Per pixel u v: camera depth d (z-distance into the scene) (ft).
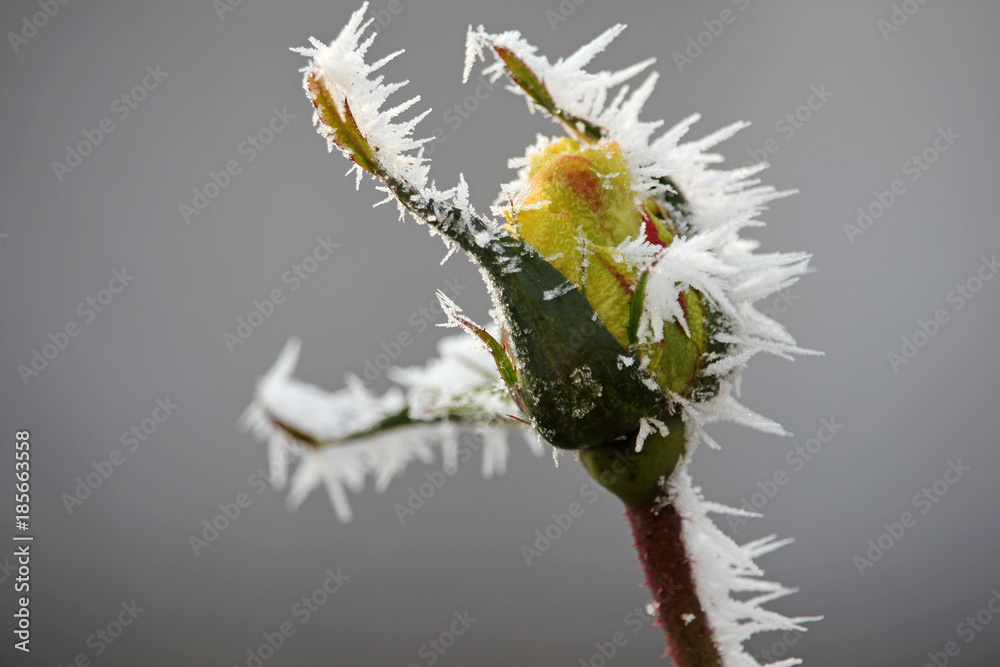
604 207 0.87
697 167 0.89
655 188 0.88
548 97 0.89
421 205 0.85
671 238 0.88
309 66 0.85
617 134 0.89
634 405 0.86
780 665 0.89
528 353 0.86
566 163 0.87
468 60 0.89
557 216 0.86
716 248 0.87
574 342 0.86
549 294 0.86
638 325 0.86
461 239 0.86
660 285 0.86
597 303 0.86
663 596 0.89
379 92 0.85
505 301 0.86
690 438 0.88
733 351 0.87
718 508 0.89
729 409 0.88
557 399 0.86
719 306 0.87
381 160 0.85
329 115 0.85
